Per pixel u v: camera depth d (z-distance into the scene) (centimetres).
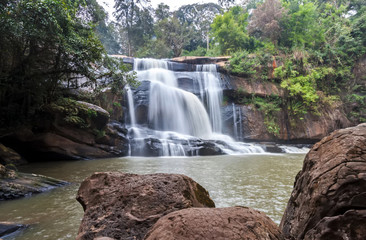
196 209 132
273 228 132
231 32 3167
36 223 362
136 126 1919
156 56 4016
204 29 4834
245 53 2662
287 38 2942
